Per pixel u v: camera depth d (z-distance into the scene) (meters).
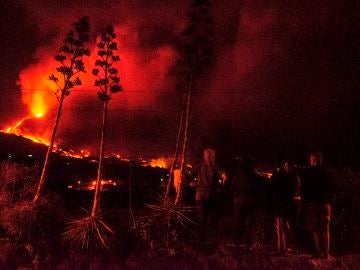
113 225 9.33
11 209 10.03
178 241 9.43
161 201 10.16
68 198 15.85
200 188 9.69
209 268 7.96
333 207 9.68
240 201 8.93
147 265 8.11
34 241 9.21
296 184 8.85
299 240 9.70
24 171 11.77
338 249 9.40
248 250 8.89
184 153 11.30
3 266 8.29
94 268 8.13
